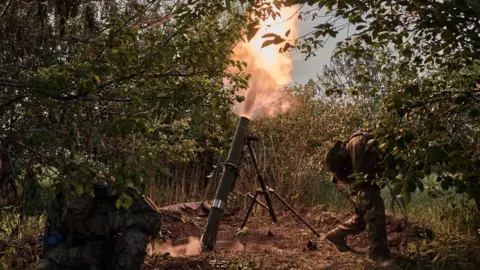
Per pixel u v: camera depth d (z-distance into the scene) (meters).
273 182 9.89
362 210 5.72
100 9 4.60
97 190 3.62
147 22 4.50
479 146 4.05
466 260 5.04
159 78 4.26
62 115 3.93
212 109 4.42
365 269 5.42
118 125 3.40
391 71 4.46
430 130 3.91
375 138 4.18
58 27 4.61
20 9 4.35
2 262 5.07
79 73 3.50
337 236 6.24
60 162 3.43
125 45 3.88
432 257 5.50
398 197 3.83
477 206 5.99
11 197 4.80
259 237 7.45
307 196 9.71
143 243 3.49
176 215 8.10
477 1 2.89
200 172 10.31
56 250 3.72
